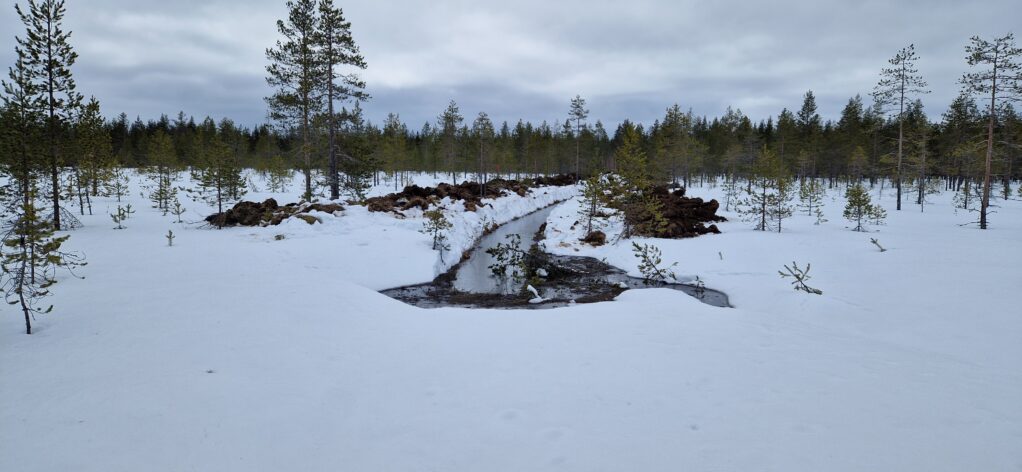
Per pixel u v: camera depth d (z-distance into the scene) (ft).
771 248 59.00
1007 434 15.37
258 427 16.01
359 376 20.75
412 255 57.82
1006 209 103.30
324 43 86.79
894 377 20.43
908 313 33.73
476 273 59.31
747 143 174.50
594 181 81.76
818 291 39.78
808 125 204.23
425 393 19.03
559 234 84.12
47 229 26.20
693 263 55.88
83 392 17.99
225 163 75.66
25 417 16.05
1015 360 25.26
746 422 16.21
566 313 32.73
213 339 24.43
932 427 15.84
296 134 94.12
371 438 15.52
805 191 102.99
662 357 22.98
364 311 32.09
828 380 19.99
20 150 54.34
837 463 13.67
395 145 182.29
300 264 49.34
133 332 24.95
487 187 129.80
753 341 25.64
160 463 13.76
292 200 103.71
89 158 71.31
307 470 13.67
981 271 43.57
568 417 16.81
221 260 47.03
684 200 93.20
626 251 66.08
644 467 13.64
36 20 58.44
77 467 13.43
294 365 21.71
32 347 22.54
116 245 52.31
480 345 25.34
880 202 123.24
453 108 161.58
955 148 141.18
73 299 30.91
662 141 174.19
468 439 15.43
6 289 32.14
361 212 75.25
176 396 17.94
